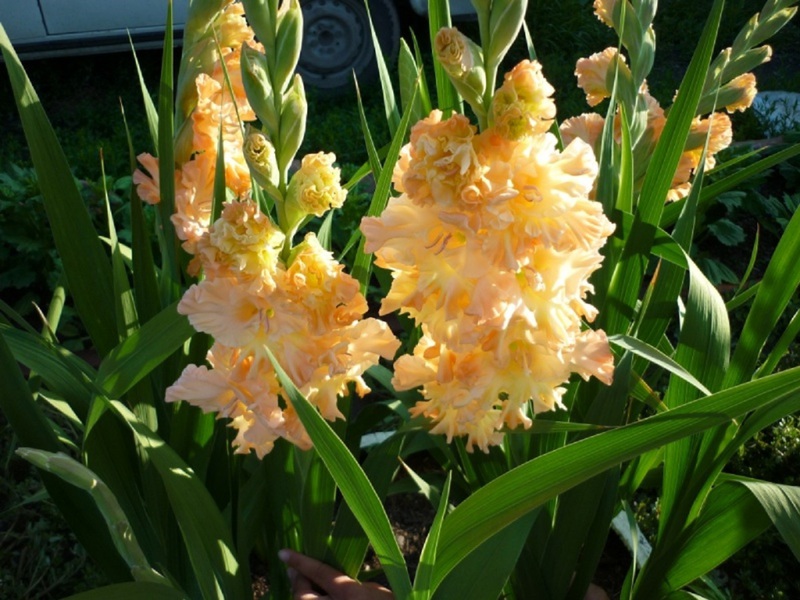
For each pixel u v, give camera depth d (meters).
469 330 0.58
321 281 0.61
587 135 0.95
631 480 0.95
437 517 0.60
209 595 0.72
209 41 0.73
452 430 0.70
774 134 2.36
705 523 0.81
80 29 2.47
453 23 2.88
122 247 1.03
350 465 0.59
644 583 0.88
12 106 2.73
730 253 1.95
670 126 0.82
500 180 0.54
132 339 0.70
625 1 0.85
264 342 0.62
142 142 2.35
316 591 0.87
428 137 0.53
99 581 1.10
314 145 2.36
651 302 0.89
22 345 0.78
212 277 0.59
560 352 0.61
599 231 0.56
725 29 3.16
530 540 0.87
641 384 0.84
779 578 1.13
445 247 0.56
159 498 0.85
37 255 1.71
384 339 0.66
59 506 0.82
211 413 0.83
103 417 0.80
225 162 0.74
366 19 2.74
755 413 0.76
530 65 0.53
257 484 0.93
